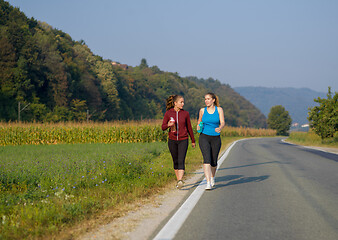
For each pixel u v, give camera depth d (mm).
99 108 88875
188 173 8938
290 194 6172
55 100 74750
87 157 11078
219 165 11203
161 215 4703
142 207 5191
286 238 3746
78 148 17750
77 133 25250
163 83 159375
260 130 77875
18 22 79562
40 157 12164
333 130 24812
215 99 6672
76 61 93500
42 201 5242
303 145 26562
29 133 24734
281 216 4660
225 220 4461
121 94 117188
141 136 25000
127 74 141500
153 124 26062
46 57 76625
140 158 10828
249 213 4824
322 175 8688
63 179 6945
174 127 6547
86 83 86688
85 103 81688
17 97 65750
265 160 12961
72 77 85625
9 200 5438
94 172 7836
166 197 5961
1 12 77312
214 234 3877
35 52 72562
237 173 9141
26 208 4738
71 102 78062
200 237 3770
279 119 120000
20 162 9516
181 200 5715
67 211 4715
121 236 3781
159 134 25188
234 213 4820
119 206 5199
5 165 8695
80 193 6117
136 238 3719
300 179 7992
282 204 5375
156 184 7066
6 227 4047
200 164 10977
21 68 68125
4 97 64375
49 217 4441
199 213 4812
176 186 6613
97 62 106562
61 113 71250
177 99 6645
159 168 9141
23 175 7309
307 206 5242
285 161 12523
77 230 4000
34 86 70250
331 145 23922
